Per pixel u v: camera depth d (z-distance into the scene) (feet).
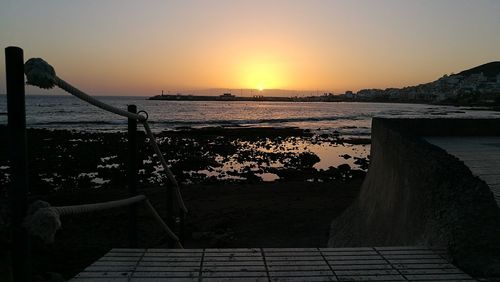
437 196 13.41
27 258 6.83
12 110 6.46
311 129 169.48
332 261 10.87
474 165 26.14
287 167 76.89
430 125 41.39
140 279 9.60
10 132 6.49
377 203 21.07
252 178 63.93
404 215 15.89
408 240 14.42
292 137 133.39
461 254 11.02
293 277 9.88
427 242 12.51
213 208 42.83
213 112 315.99
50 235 6.69
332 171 69.92
